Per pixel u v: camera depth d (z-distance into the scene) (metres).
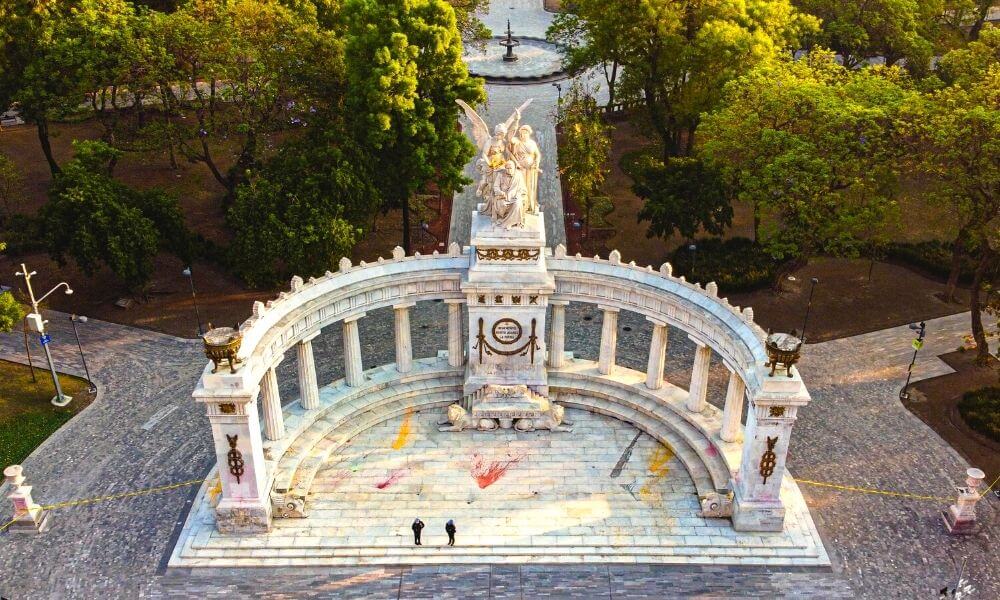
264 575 57.22
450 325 71.69
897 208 81.56
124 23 91.94
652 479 64.75
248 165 98.31
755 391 55.28
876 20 116.44
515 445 67.94
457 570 57.50
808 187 78.56
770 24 102.31
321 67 90.50
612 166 115.38
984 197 75.50
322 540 59.22
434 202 105.12
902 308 87.06
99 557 58.34
